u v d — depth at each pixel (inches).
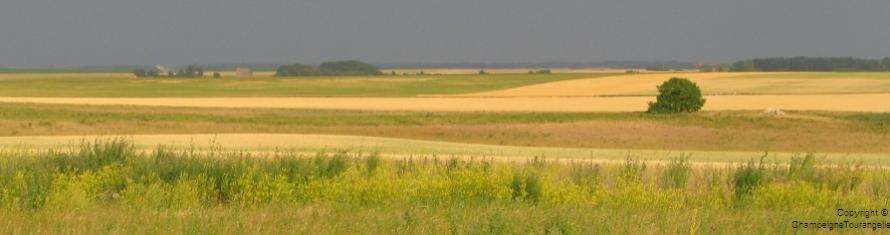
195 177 600.7
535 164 721.6
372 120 2817.4
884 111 3075.8
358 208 534.0
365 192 575.2
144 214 490.0
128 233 440.5
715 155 1290.6
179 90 5408.5
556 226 468.8
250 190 579.8
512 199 589.9
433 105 3703.3
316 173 627.5
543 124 2637.8
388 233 457.1
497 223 468.4
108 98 4306.1
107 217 478.6
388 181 587.8
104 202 542.9
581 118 2807.6
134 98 4323.3
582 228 475.5
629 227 478.6
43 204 520.4
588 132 2493.8
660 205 572.7
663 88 2955.2
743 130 2536.9
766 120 2669.8
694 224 480.4
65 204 518.9
